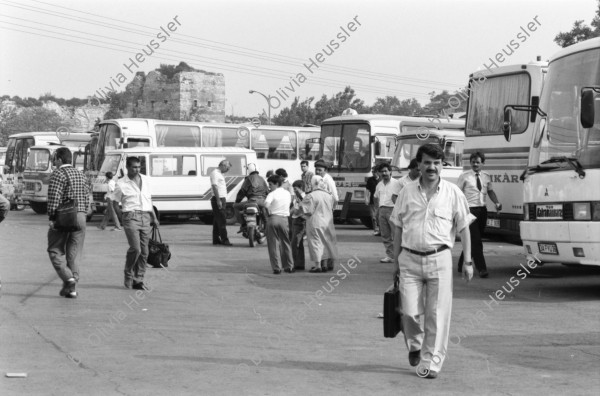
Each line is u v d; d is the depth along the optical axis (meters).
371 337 10.38
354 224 35.75
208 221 35.69
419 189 8.33
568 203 13.57
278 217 17.25
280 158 41.19
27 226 32.16
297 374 8.38
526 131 17.45
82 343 9.94
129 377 8.23
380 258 20.09
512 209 17.67
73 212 13.52
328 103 62.97
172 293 14.32
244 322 11.46
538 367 8.70
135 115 86.00
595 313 12.07
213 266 18.59
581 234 13.31
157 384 7.95
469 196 15.98
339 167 32.97
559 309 12.42
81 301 13.30
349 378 8.21
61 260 13.64
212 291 14.59
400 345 9.87
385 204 18.70
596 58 13.94
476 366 8.73
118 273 17.11
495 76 18.50
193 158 34.56
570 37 30.03
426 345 8.27
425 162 8.30
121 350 9.53
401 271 8.36
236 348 9.66
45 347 9.69
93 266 18.39
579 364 8.83
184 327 11.04
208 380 8.12
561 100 14.30
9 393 7.59
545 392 7.66
